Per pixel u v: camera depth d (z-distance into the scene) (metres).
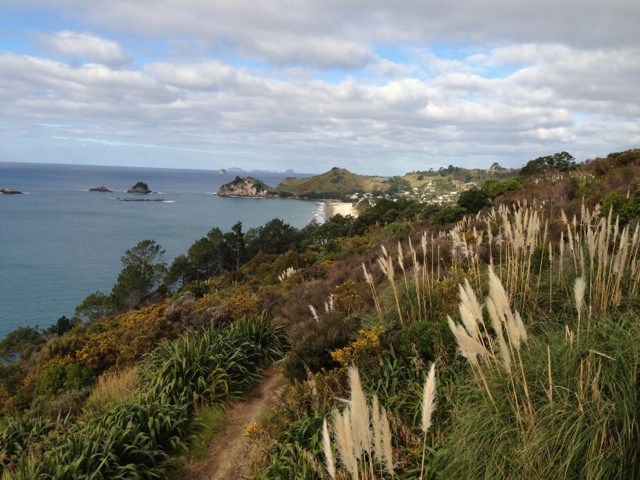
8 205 169.62
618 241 7.37
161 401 6.46
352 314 7.73
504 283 6.29
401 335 5.73
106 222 132.00
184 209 183.25
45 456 5.14
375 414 2.48
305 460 4.34
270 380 7.78
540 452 3.06
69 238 101.12
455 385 4.37
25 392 10.89
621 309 5.09
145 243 51.00
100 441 5.38
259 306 12.56
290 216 162.75
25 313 47.94
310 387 5.59
